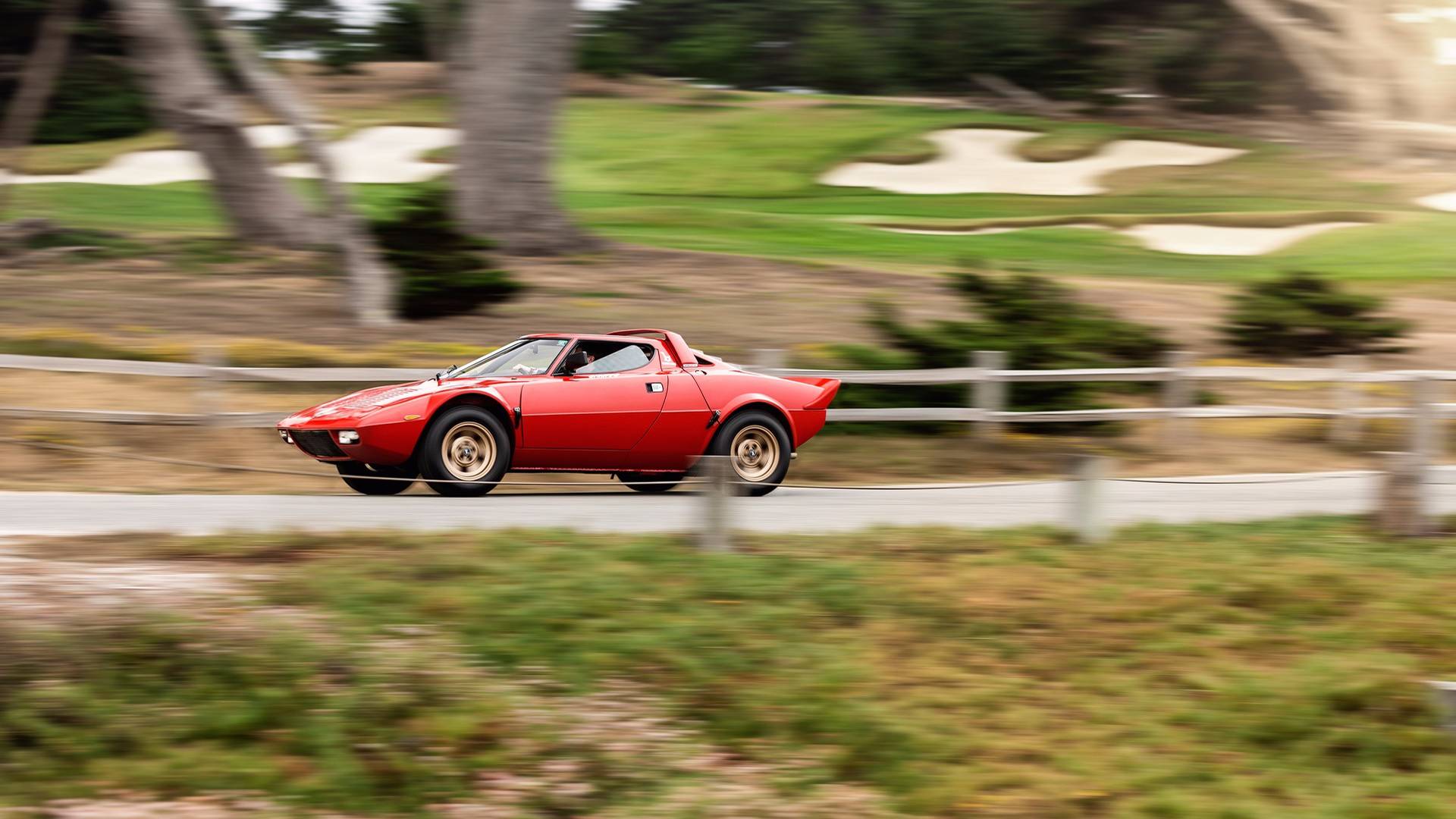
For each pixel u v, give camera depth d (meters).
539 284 31.67
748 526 14.20
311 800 7.53
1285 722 8.76
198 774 7.65
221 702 8.42
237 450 19.62
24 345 22.95
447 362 23.67
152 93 34.25
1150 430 22.78
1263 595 11.13
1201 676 9.47
